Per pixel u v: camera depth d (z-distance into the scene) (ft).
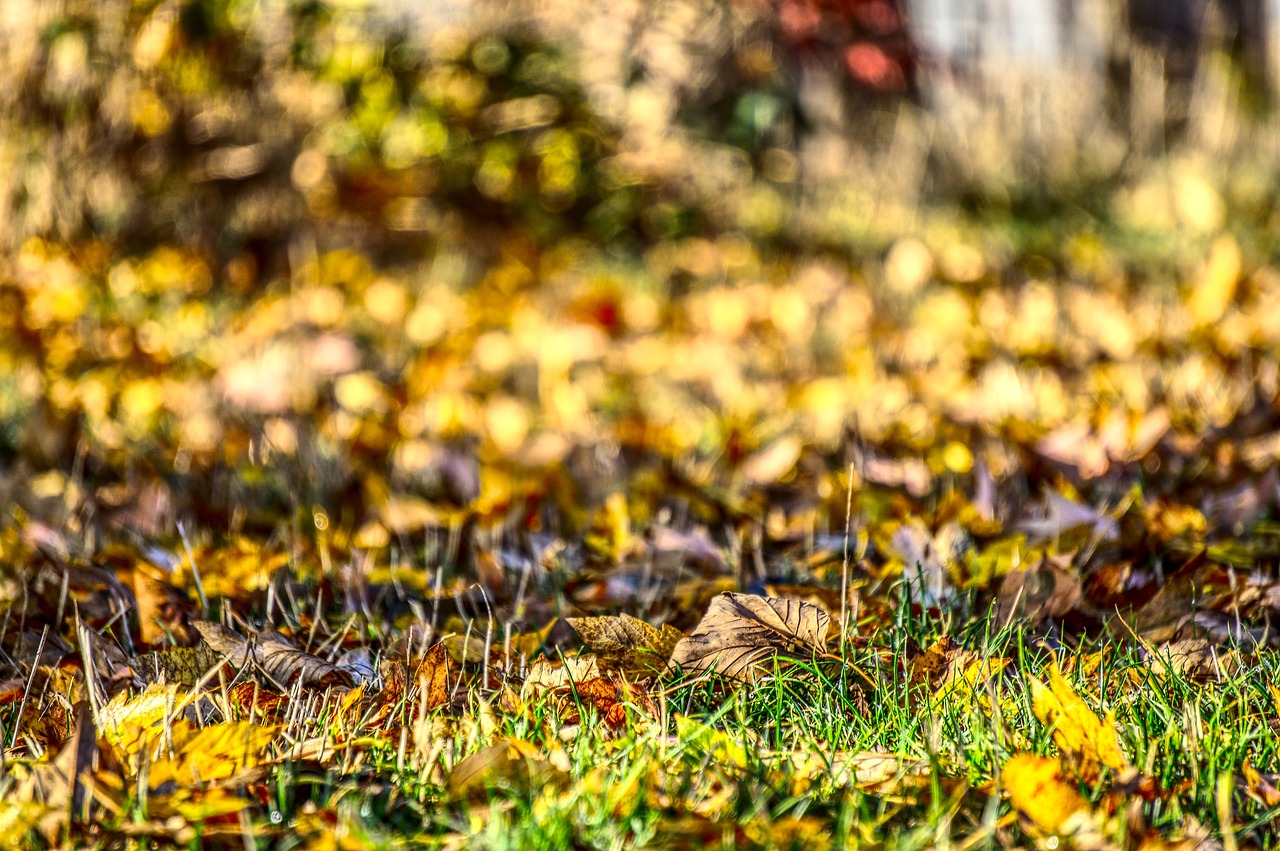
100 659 9.32
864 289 29.66
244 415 20.11
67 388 21.26
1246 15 43.09
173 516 14.83
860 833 6.61
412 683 8.66
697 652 8.96
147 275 24.39
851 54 27.17
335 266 25.53
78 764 6.77
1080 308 27.66
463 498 16.29
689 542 12.64
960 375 23.04
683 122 27.71
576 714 8.45
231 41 24.62
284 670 9.17
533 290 27.58
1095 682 9.01
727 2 27.04
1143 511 12.61
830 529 14.05
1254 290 24.43
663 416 22.53
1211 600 10.44
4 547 12.73
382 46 26.00
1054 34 40.50
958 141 37.70
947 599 10.82
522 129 27.14
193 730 7.47
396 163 26.30
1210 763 7.28
